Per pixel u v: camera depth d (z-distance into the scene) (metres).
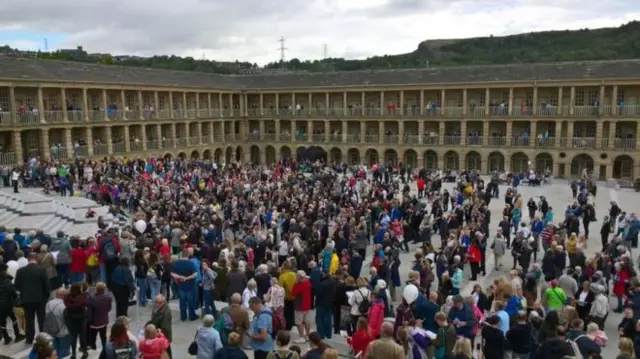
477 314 14.13
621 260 20.31
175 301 19.38
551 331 12.41
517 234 24.33
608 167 61.72
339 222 26.50
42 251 16.83
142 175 43.53
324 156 78.88
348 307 16.05
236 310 12.25
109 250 19.09
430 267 18.56
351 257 21.28
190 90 73.56
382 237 24.94
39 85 53.19
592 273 18.48
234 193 37.56
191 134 76.81
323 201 32.56
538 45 170.88
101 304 13.47
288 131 83.81
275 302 14.90
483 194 40.16
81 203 34.91
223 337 12.62
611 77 60.25
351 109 76.00
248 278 17.06
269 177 48.22
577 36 165.38
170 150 70.38
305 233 25.05
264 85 82.38
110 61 144.12
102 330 13.53
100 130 62.53
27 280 14.20
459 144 69.81
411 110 72.12
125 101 66.94
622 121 61.09
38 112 53.56
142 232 22.89
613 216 32.91
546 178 57.00
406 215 30.42
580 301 16.61
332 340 15.80
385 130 77.00
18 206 32.59
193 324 16.95
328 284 15.70
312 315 18.58
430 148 71.62
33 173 42.50
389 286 20.61
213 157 79.00
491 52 176.62
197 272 17.67
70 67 60.66
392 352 9.48
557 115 63.62
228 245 20.66
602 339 12.73
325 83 78.25
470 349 10.45
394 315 17.31
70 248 19.08
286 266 16.19
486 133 68.12
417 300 13.99
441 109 70.25
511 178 57.00
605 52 137.50
